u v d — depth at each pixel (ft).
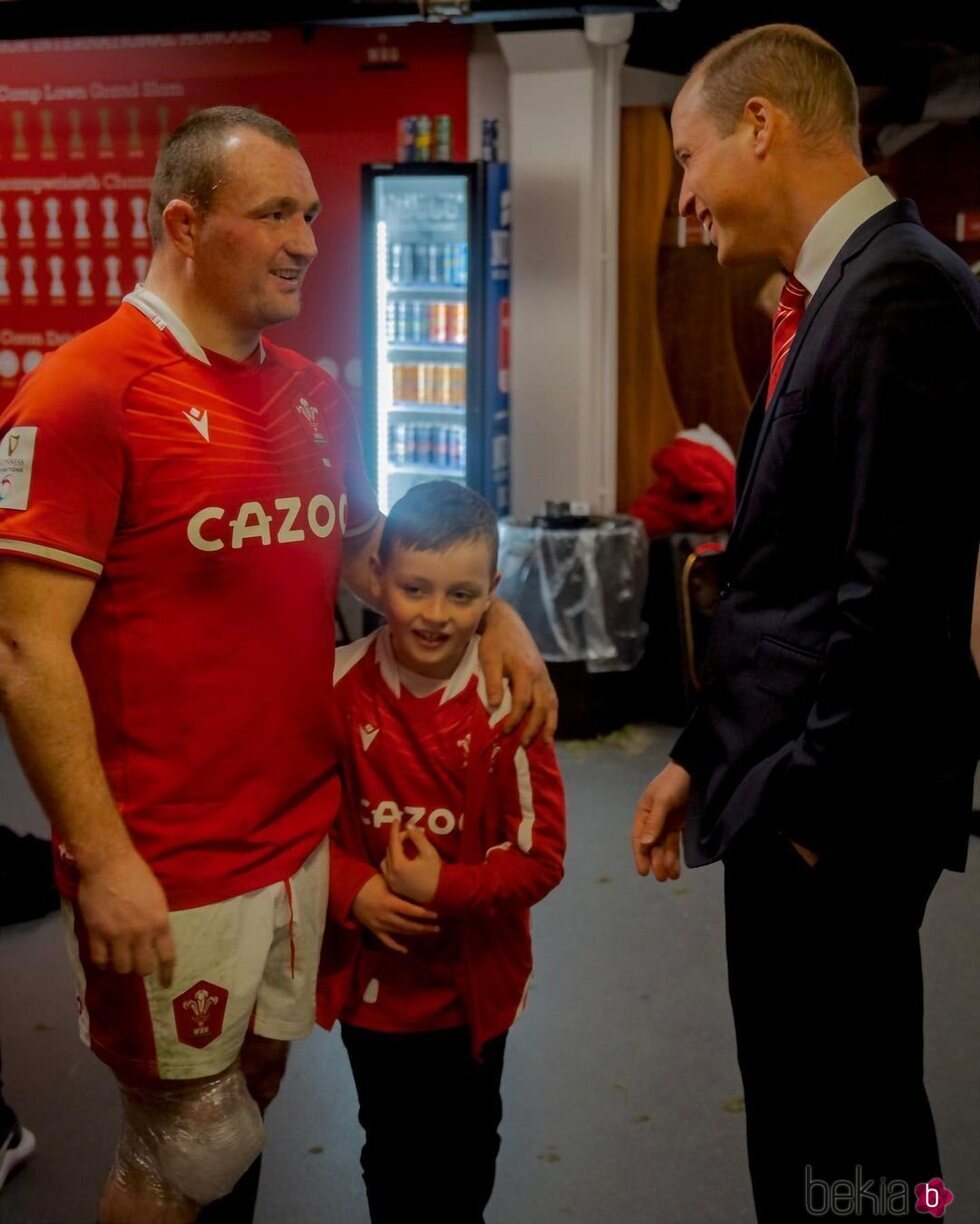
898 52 18.62
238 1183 7.07
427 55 19.79
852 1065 5.91
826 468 5.51
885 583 5.19
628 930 12.33
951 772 5.55
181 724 5.90
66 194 21.63
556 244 19.22
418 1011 6.50
